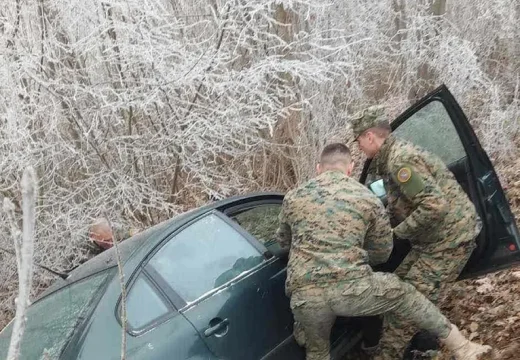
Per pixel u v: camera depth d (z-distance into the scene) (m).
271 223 3.87
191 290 3.04
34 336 2.86
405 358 3.86
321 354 3.29
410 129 4.16
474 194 3.74
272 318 3.28
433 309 3.25
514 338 3.73
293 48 6.78
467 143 3.74
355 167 7.26
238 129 6.23
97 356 2.56
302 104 6.51
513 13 7.97
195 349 2.82
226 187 6.35
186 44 6.11
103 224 4.73
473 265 3.80
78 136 6.28
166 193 6.66
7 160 5.56
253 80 5.79
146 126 6.30
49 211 6.11
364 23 8.10
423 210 3.36
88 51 6.05
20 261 1.30
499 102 7.27
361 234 3.13
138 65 6.14
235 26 5.92
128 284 2.86
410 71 8.12
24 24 6.04
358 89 7.44
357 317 3.84
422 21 7.99
